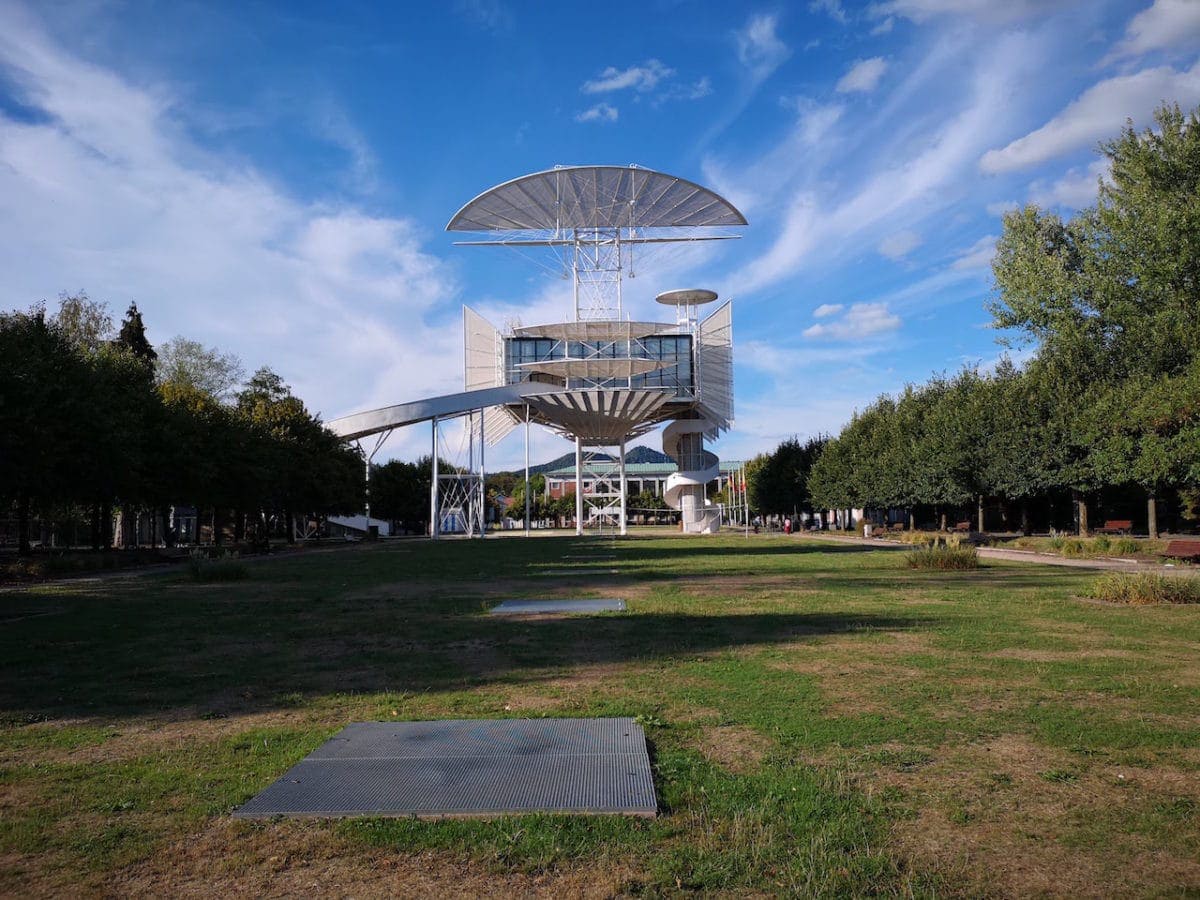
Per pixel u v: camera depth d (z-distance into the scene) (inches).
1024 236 1657.2
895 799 222.4
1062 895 170.2
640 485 6190.9
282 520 3036.4
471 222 2497.5
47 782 246.7
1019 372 1797.5
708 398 3110.2
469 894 172.9
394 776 238.7
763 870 182.7
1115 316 1437.0
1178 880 176.2
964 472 1659.7
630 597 732.7
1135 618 549.3
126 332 2596.0
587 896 172.1
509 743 269.7
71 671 419.8
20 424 1037.8
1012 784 232.8
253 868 185.8
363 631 547.8
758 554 1445.6
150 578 1071.0
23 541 1355.8
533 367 2753.4
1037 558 1220.5
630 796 220.4
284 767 254.2
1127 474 1191.6
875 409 2450.8
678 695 339.9
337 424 2625.5
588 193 2440.9
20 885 180.7
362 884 177.5
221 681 390.3
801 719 300.0
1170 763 248.7
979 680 361.7
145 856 193.5
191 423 1588.3
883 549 1569.9
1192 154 1375.5
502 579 972.6
